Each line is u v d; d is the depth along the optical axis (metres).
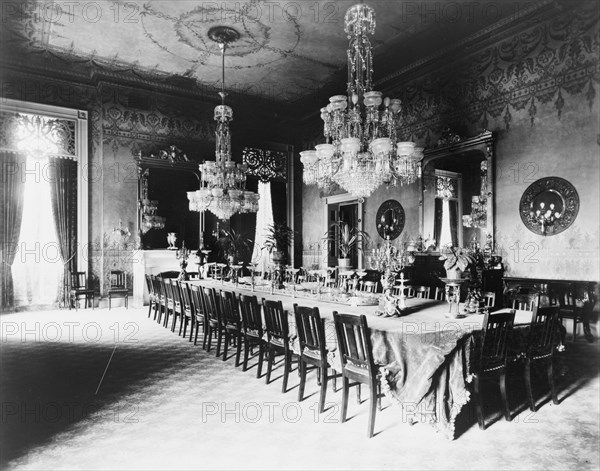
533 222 6.61
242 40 7.72
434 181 8.32
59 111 9.25
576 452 2.81
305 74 9.20
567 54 6.29
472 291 4.40
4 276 8.90
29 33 7.58
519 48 6.90
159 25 7.23
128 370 4.72
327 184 5.47
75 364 4.97
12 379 4.45
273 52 8.16
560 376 4.41
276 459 2.74
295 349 3.93
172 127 10.45
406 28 7.18
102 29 7.43
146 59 8.59
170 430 3.19
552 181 6.41
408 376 3.11
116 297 9.32
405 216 8.88
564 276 6.22
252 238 11.46
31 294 9.23
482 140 7.28
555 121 6.41
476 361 3.19
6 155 8.92
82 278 9.38
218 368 4.79
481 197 7.33
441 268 7.25
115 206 9.66
